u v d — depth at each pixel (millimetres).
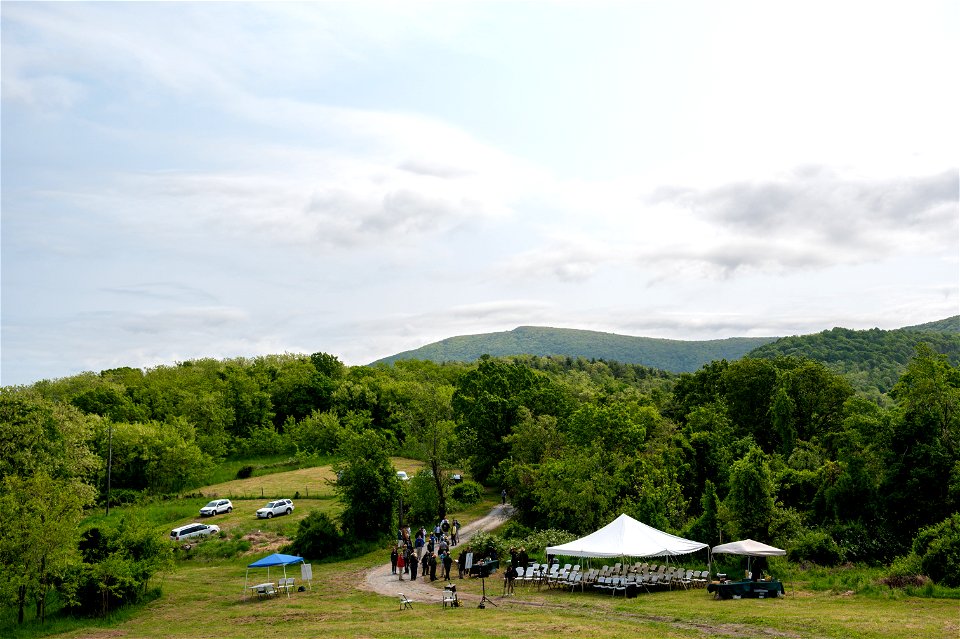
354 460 55000
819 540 38094
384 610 30984
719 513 38812
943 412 45031
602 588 33625
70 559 34156
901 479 43219
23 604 33156
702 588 32781
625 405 77938
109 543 36969
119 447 85375
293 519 65438
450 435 64625
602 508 48438
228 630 28562
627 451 60875
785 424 72688
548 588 34719
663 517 45500
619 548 31938
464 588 36062
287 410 131125
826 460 55531
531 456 68375
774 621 23672
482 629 24688
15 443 58438
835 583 31734
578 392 116875
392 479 55375
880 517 43156
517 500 60031
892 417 46656
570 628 24219
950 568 30344
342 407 122938
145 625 31562
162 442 85812
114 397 111938
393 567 41969
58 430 64812
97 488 76000
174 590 40250
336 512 65812
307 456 104312
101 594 34688
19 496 34469
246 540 56000
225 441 107688
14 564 32219
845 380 80125
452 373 170125
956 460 42438
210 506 70750
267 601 35594
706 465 61281
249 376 137625
